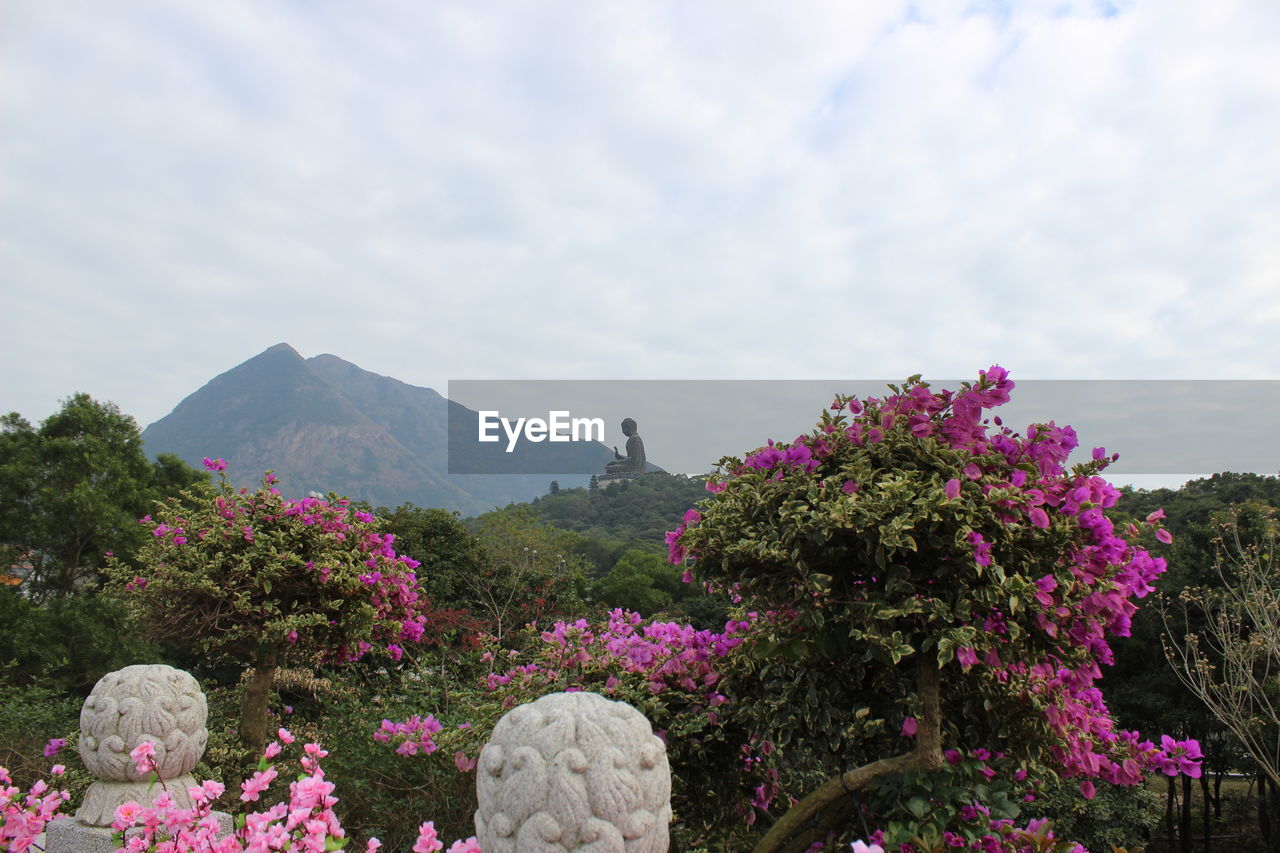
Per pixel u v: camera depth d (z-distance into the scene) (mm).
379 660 8891
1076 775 3689
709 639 4238
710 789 4004
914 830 2992
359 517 6754
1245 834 14953
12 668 11867
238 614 6184
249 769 5918
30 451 15523
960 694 3475
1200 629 12859
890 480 3109
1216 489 18641
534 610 13148
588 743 2004
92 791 3850
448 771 4973
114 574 6652
